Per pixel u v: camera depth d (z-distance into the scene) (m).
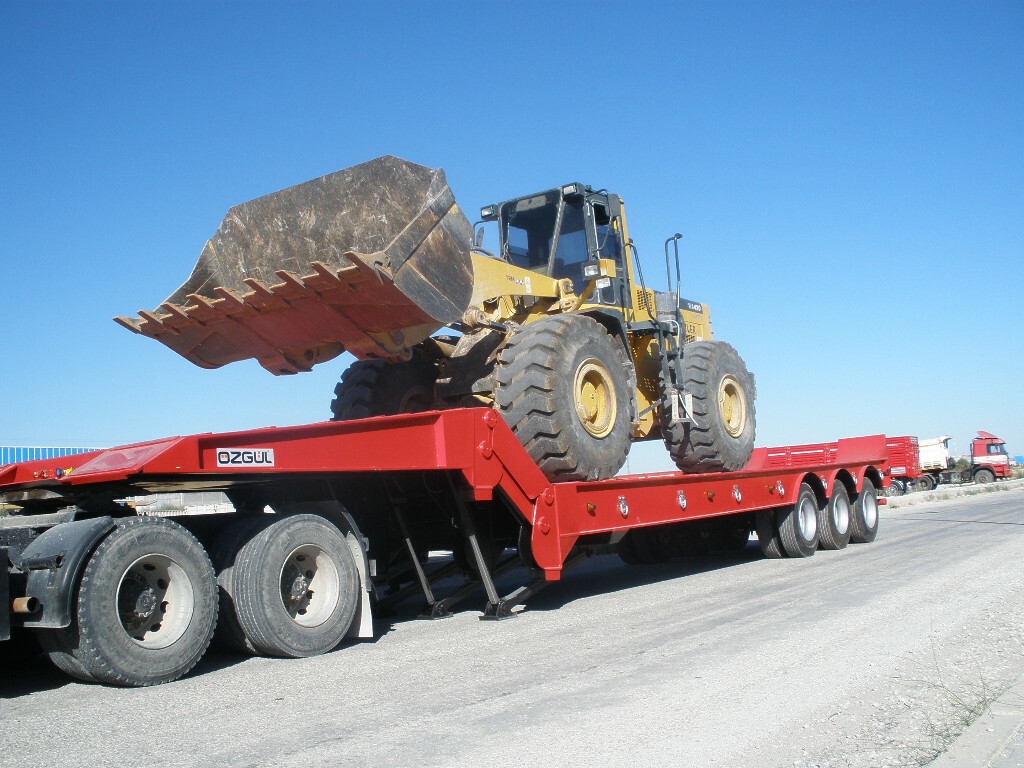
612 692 4.24
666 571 9.95
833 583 7.91
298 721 3.84
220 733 3.68
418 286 5.97
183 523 5.21
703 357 9.41
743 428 10.05
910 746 3.45
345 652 5.43
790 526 10.45
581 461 7.09
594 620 6.38
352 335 6.29
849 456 13.30
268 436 5.11
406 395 7.82
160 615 4.75
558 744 3.47
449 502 6.85
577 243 8.63
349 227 6.29
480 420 6.23
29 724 3.89
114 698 4.31
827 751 3.40
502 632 5.99
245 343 6.71
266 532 5.21
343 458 5.50
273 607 5.14
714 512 8.97
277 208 6.59
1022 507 19.44
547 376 6.92
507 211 9.06
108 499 5.19
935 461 37.66
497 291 7.33
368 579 5.87
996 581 7.65
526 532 6.74
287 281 5.97
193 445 4.74
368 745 3.49
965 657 4.91
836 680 4.44
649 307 9.48
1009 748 3.42
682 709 3.95
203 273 6.82
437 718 3.84
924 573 8.32
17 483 5.45
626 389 7.89
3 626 4.31
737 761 3.29
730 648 5.18
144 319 6.62
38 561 4.38
